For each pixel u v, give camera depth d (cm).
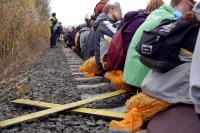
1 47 508
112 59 363
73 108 310
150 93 238
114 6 459
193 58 190
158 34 227
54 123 278
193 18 220
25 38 694
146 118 240
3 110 322
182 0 267
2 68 489
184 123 209
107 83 455
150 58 232
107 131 255
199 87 183
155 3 340
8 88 423
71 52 1231
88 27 829
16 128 265
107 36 430
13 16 555
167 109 232
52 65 759
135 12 360
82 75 554
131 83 312
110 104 340
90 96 375
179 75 225
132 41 317
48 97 380
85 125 271
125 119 241
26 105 331
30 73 591
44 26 1312
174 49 224
